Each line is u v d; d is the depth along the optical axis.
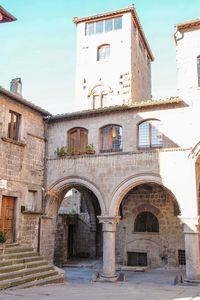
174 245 22.72
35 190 19.81
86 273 21.22
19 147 18.75
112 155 19.16
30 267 15.34
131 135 19.52
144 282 17.33
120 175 18.69
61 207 33.62
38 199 19.98
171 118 18.58
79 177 19.81
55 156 21.50
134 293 12.40
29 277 14.01
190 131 17.77
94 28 32.12
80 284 15.91
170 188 17.36
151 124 19.34
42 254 19.75
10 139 17.81
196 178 17.09
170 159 17.66
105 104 29.94
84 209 30.25
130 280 18.12
